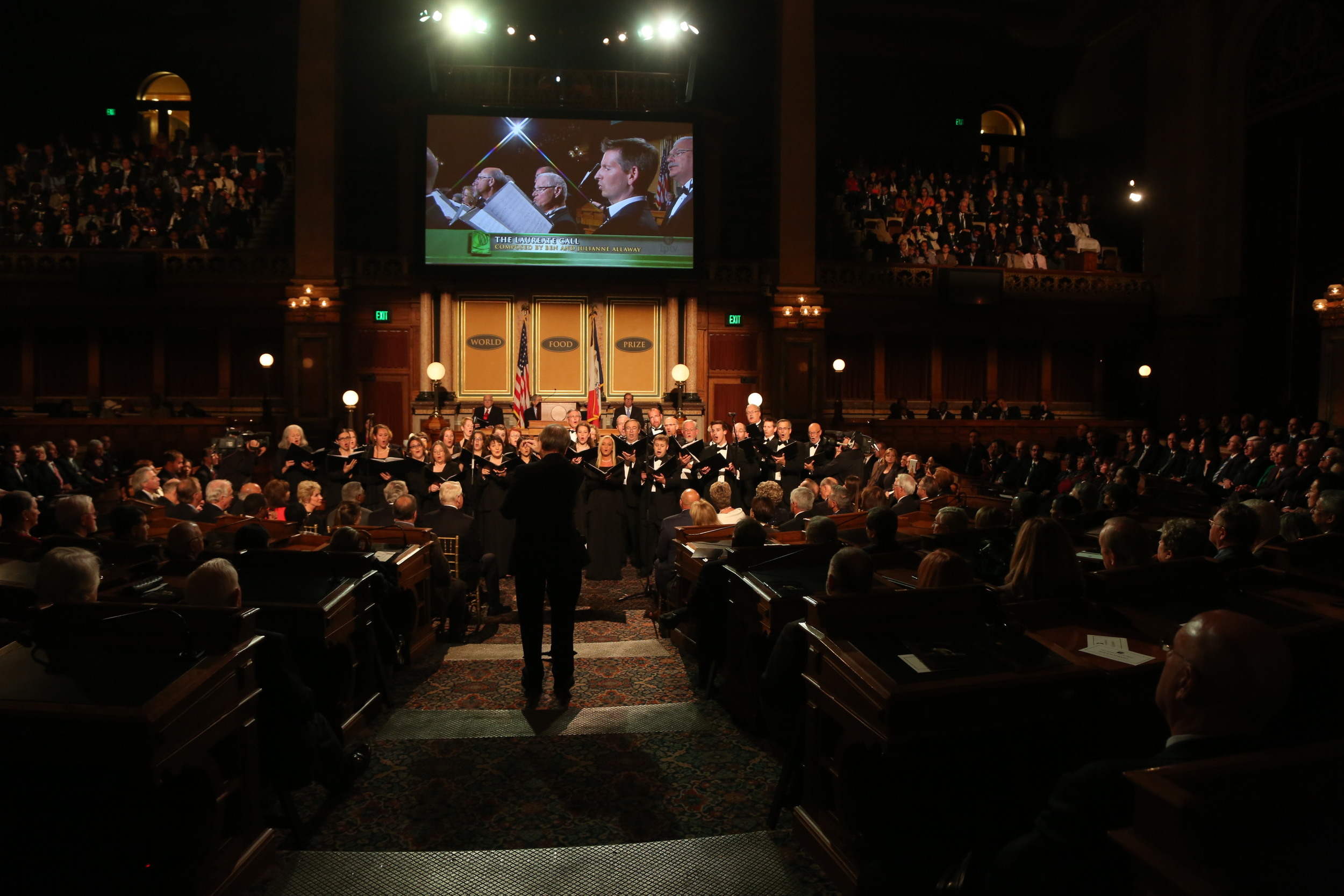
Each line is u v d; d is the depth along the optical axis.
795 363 21.44
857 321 23.77
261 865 3.59
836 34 28.39
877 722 3.17
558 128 20.69
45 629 3.39
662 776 4.64
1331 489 9.52
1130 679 3.33
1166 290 24.27
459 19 21.00
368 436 12.22
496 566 8.86
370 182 23.53
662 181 21.00
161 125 26.50
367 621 5.49
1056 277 23.75
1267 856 1.77
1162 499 11.63
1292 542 4.96
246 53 26.48
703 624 5.96
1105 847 2.10
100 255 20.19
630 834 3.99
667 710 5.69
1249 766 1.85
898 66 28.94
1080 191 28.88
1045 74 30.59
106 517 13.29
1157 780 1.84
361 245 23.47
